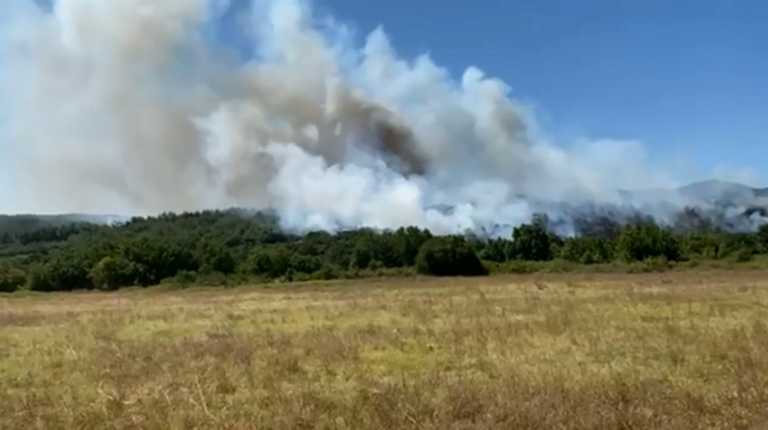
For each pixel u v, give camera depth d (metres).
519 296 35.34
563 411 9.59
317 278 74.12
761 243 82.56
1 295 70.19
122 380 14.09
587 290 38.38
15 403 11.91
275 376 13.84
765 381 11.19
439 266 74.00
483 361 15.05
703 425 9.04
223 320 27.83
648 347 16.41
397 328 22.14
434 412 9.88
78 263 84.94
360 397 11.25
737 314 23.33
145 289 73.88
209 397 11.82
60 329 26.14
